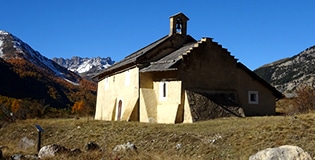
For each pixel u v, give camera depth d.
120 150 15.52
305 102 31.03
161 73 29.81
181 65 28.50
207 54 29.84
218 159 16.27
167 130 21.97
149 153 15.84
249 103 31.52
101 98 39.09
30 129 28.61
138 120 29.86
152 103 29.55
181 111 27.89
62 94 93.19
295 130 18.20
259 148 16.50
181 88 28.16
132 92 31.05
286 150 11.01
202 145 18.09
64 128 27.19
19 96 77.75
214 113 27.86
